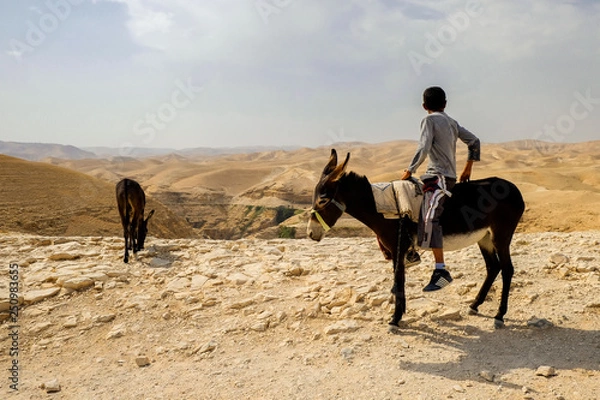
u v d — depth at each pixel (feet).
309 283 24.59
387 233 18.29
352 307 20.75
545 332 17.92
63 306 23.18
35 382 16.72
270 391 14.82
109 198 245.86
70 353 19.22
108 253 32.96
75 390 15.97
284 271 26.37
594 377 14.49
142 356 18.01
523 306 20.43
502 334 18.04
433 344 17.57
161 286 25.48
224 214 534.78
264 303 22.26
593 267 23.71
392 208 17.92
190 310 22.11
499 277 23.56
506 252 18.38
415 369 15.69
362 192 18.17
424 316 19.98
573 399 13.37
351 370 15.89
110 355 18.80
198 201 546.26
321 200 17.87
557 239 34.32
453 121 18.10
